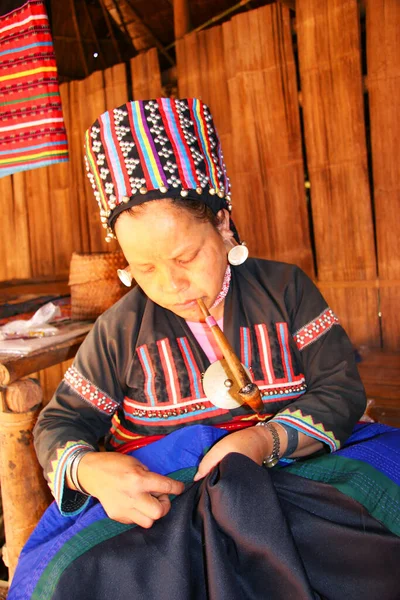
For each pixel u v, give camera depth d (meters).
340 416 1.31
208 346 1.40
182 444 1.30
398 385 2.74
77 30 5.26
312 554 1.10
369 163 3.89
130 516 1.13
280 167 3.88
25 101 2.52
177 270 1.19
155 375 1.38
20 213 5.34
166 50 5.36
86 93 4.91
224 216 1.29
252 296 1.42
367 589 1.08
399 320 3.54
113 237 1.33
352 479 1.18
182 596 1.02
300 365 1.42
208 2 5.18
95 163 1.25
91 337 1.43
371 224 3.57
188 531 1.09
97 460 1.22
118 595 1.04
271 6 3.78
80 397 1.41
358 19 3.46
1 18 2.50
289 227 3.90
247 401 1.23
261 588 1.05
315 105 3.66
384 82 3.41
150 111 1.21
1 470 1.84
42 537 1.32
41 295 3.85
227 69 4.01
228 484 1.05
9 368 1.77
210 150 1.27
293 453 1.30
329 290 3.73
